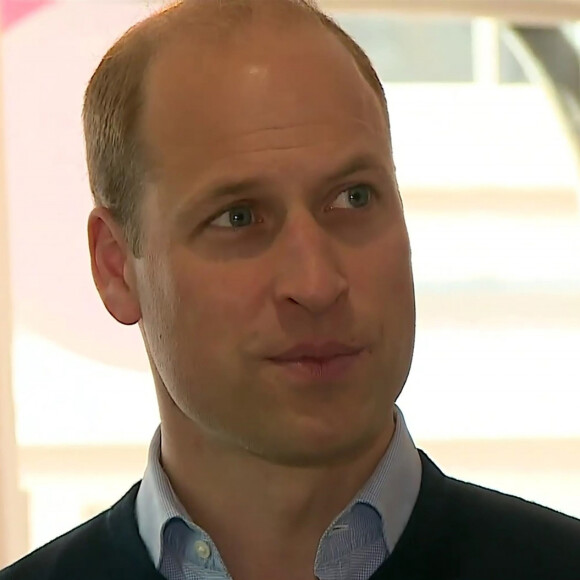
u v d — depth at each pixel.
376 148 1.93
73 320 4.68
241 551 2.09
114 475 4.83
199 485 2.10
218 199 1.85
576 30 4.91
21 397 4.72
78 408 4.77
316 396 1.81
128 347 4.75
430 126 4.95
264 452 1.87
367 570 2.03
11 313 4.46
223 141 1.83
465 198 4.96
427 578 2.00
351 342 1.83
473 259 4.98
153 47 2.00
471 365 4.98
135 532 2.17
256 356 1.82
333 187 1.87
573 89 4.95
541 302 5.00
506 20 4.79
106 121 2.08
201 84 1.87
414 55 4.92
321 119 1.84
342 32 2.06
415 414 4.98
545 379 5.00
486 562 2.03
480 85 4.95
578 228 5.00
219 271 1.86
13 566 2.27
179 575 2.09
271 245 1.85
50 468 4.79
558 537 2.08
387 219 1.95
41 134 4.60
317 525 2.06
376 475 2.05
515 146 4.98
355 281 1.86
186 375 1.92
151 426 4.82
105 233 2.15
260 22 1.92
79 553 2.21
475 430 4.99
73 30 4.60
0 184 4.42
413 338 1.99
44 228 4.62
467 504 2.14
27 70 4.59
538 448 5.00
